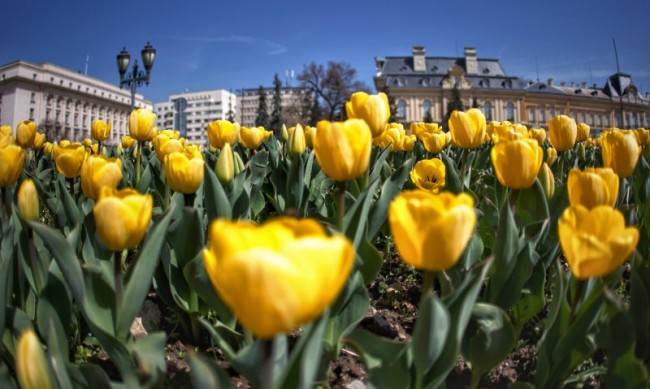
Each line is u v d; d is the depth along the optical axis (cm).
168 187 282
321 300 83
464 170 304
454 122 294
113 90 11731
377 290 284
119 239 133
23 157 196
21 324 152
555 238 243
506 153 175
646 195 294
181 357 199
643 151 419
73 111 10569
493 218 243
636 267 155
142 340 144
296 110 7756
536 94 9806
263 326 81
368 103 228
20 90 9562
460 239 106
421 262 110
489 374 190
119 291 145
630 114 10575
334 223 217
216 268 96
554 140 307
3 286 144
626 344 127
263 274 73
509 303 174
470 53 10000
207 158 388
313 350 102
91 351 201
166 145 290
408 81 9575
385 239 342
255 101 15675
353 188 298
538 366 154
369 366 130
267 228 84
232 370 192
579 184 158
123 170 411
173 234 200
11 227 159
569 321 146
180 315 211
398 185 234
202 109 16362
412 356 129
